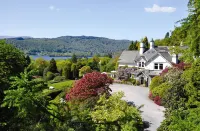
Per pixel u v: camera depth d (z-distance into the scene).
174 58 39.66
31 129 8.13
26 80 7.19
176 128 8.87
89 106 19.53
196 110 9.95
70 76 50.66
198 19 8.69
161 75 32.19
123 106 15.16
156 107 25.27
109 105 15.90
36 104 7.22
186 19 9.27
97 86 22.12
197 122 8.85
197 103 13.34
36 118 8.16
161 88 27.34
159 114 22.77
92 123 9.58
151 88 31.25
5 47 12.48
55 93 30.19
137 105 25.73
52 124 8.25
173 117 9.62
